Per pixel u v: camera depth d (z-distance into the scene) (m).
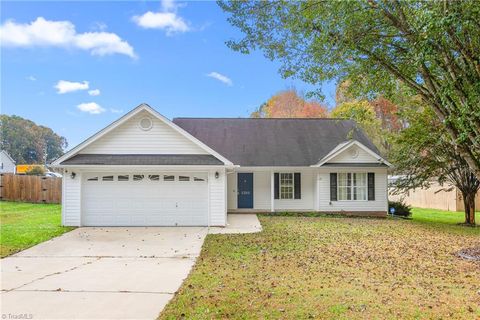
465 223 16.81
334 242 11.23
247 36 9.91
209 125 21.80
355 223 16.05
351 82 11.20
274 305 5.46
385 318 4.96
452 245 10.96
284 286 6.49
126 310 5.39
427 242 11.47
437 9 7.26
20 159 74.25
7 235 11.77
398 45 9.45
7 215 17.22
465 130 8.62
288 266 8.13
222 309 5.30
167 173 14.62
